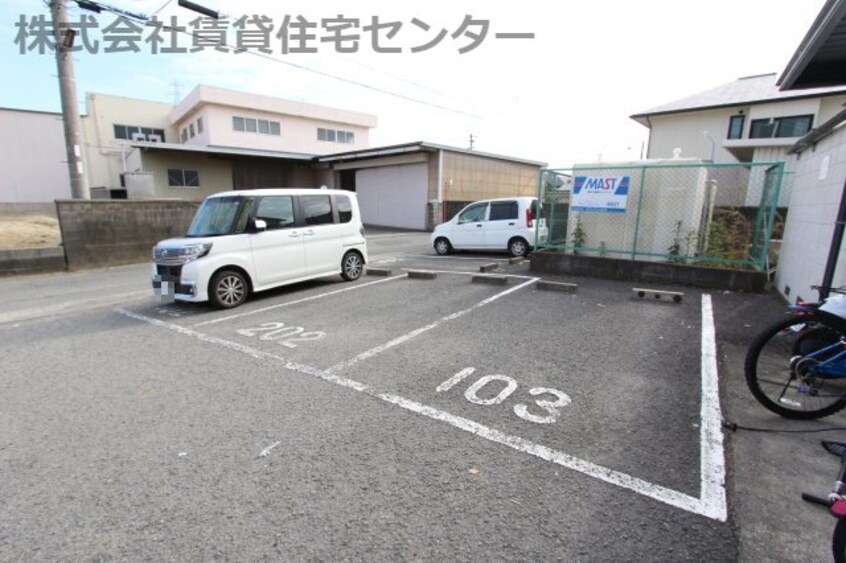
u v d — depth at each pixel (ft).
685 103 70.33
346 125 101.14
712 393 11.30
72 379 12.77
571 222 28.50
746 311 18.89
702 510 7.16
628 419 10.04
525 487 7.75
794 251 20.76
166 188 72.95
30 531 6.88
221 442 9.30
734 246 26.43
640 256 26.68
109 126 91.04
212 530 6.84
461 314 19.06
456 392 11.48
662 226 25.86
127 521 7.07
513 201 36.83
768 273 24.35
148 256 37.32
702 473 8.10
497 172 74.43
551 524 6.88
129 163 79.82
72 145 36.19
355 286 25.58
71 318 19.80
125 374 13.09
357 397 11.27
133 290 26.37
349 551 6.39
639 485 7.77
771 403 10.28
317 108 94.63
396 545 6.48
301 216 23.95
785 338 11.89
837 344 9.82
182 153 73.92
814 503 7.29
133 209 36.11
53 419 10.41
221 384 12.23
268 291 24.63
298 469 8.32
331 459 8.63
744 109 64.03
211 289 20.24
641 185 25.18
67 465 8.61
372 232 63.57
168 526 6.94
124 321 19.13
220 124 82.64
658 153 73.41
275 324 18.12
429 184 64.80
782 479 7.93
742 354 13.96
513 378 12.30
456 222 39.65
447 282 26.32
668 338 15.53
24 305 22.59
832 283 14.93
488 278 25.66
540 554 6.31
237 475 8.18
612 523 6.89
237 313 20.02
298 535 6.71
